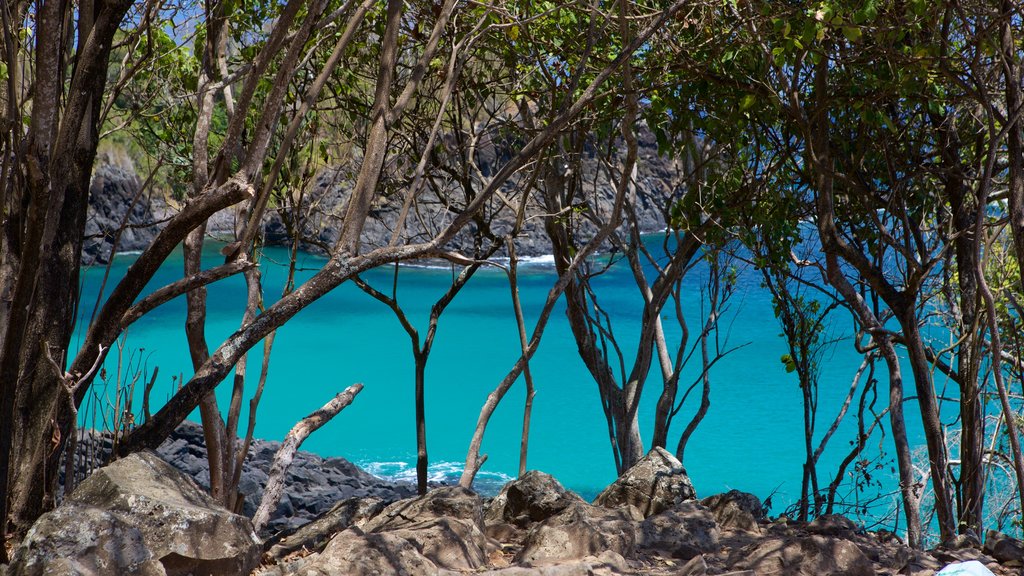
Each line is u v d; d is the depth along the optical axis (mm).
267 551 4891
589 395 23125
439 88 9523
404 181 9672
